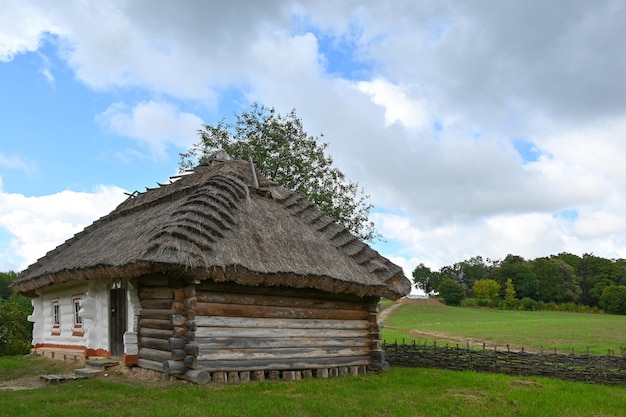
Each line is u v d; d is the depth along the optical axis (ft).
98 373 41.60
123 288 45.70
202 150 107.34
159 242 36.91
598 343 94.58
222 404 31.96
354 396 37.40
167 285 39.81
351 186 106.93
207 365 39.65
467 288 328.29
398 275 53.62
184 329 38.81
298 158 104.06
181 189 54.03
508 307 246.06
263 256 42.50
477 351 56.03
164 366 38.17
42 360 55.16
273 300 44.86
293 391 38.09
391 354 62.08
